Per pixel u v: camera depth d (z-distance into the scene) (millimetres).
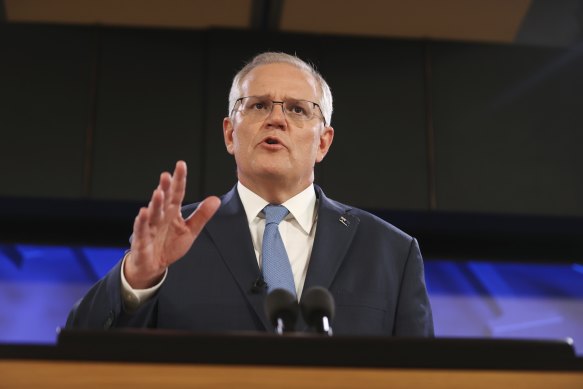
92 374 2111
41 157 8461
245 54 8883
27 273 8531
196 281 3629
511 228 8977
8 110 8555
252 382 2180
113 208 8570
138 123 8656
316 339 2146
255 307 3494
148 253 3023
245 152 4094
